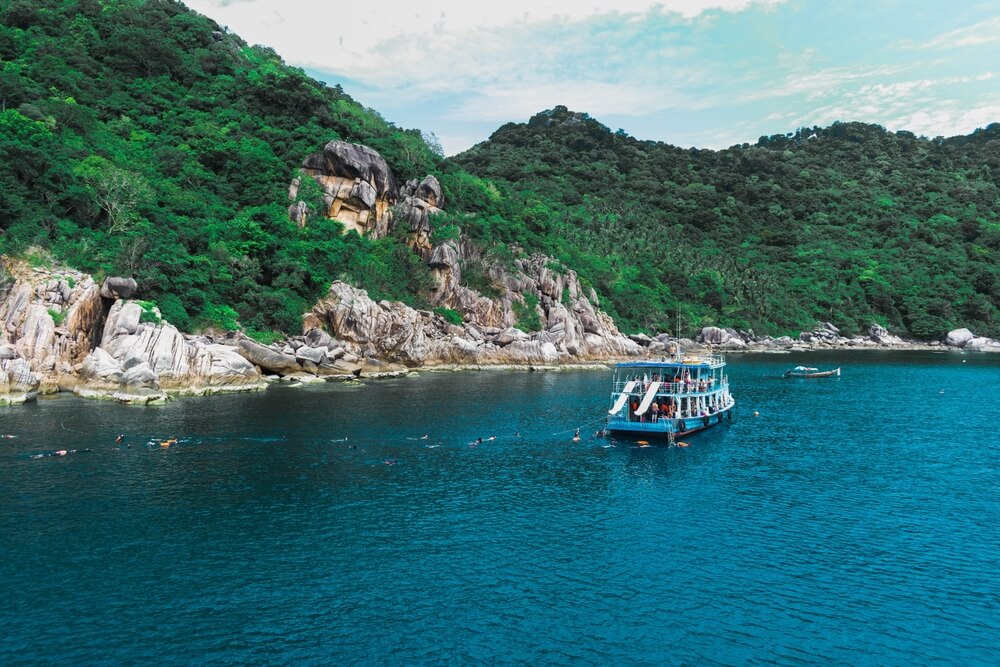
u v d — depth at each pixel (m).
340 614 28.27
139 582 30.53
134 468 47.81
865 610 29.62
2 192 81.06
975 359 166.62
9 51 119.00
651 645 26.52
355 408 74.31
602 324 148.62
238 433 59.66
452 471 50.28
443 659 25.20
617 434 63.91
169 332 81.12
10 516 37.88
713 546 36.56
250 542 35.34
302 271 106.94
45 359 75.00
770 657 25.86
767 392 102.31
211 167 119.75
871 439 65.50
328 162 125.00
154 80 133.50
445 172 153.62
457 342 121.19
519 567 33.34
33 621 27.00
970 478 50.75
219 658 24.83
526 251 149.75
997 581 32.66
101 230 91.81
